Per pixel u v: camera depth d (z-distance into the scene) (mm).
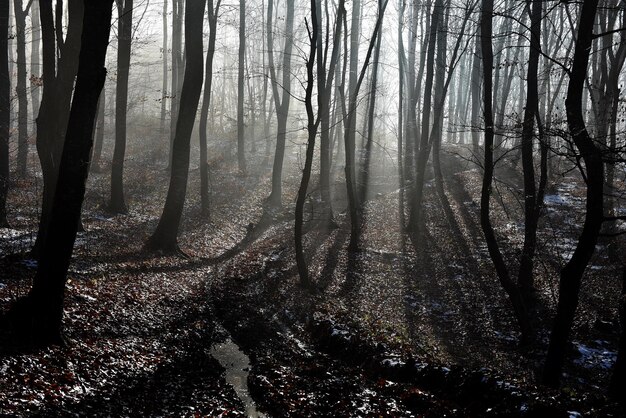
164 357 10914
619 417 7395
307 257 23812
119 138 25625
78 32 14344
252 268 20781
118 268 16688
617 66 22062
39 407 7324
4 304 10719
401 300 19297
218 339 12953
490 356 15000
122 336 11406
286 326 14852
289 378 10516
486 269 21906
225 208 31016
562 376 13703
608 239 22750
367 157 36031
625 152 10562
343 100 25094
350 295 19375
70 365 9109
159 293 15273
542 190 18062
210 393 9633
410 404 9156
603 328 16406
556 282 19844
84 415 7602
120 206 25891
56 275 9750
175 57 36500
